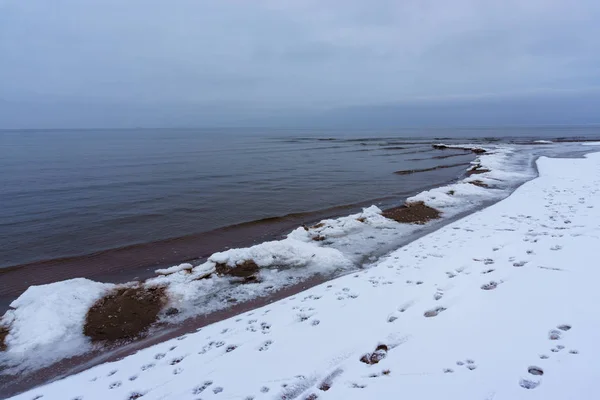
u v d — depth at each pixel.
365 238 9.96
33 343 5.32
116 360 4.88
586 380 2.93
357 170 30.28
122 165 35.53
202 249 10.41
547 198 12.22
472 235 8.57
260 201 17.56
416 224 11.30
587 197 11.80
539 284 4.90
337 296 5.80
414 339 4.05
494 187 16.95
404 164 34.62
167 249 10.51
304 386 3.51
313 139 103.94
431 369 3.44
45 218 14.59
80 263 9.57
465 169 28.80
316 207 16.02
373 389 3.29
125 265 9.31
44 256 10.18
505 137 85.62
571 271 5.21
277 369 3.85
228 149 61.78
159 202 17.59
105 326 5.84
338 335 4.43
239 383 3.69
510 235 8.02
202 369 4.07
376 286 6.01
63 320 5.82
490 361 3.40
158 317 6.11
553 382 2.98
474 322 4.18
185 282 7.35
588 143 52.78
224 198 18.44
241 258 8.36
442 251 7.57
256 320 5.32
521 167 24.28
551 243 6.80
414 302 5.07
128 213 15.35
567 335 3.61
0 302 7.33
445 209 13.05
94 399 3.76
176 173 29.05
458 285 5.38
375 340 4.17
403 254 7.87
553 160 26.03
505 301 4.55
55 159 42.34
